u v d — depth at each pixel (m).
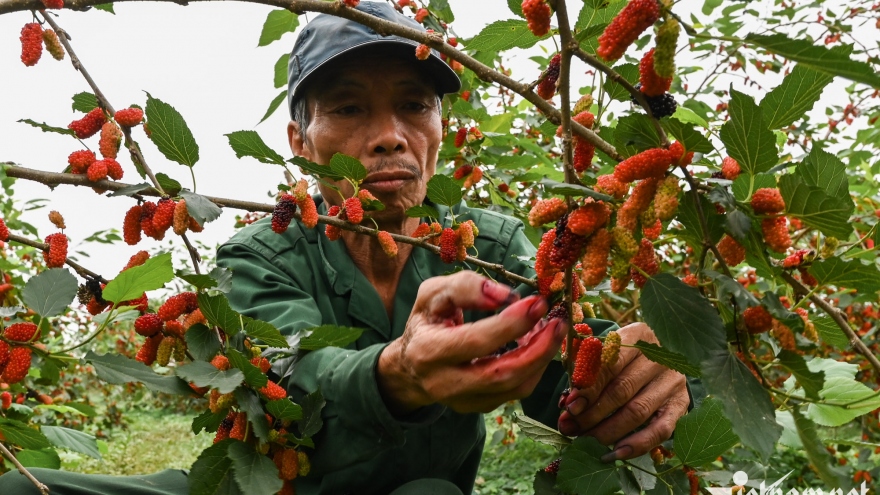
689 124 1.13
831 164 1.41
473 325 1.17
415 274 2.21
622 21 1.15
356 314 2.10
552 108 1.48
